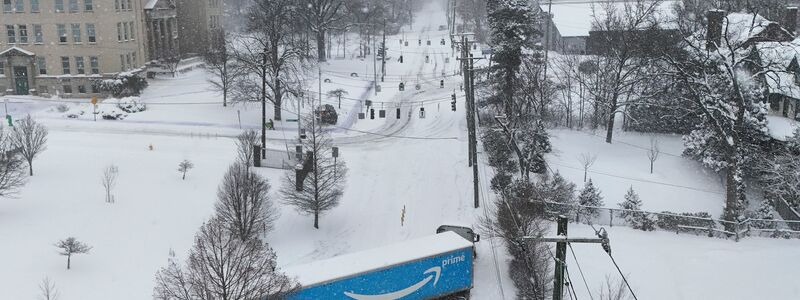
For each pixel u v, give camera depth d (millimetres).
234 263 23578
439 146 60344
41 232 36688
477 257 36219
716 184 52031
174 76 90438
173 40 97000
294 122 67812
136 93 78500
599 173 53031
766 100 56625
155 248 35969
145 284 31906
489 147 56469
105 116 66812
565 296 29625
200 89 81250
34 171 47188
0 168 40469
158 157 52562
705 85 45562
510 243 34062
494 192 47250
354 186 48438
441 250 31312
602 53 78375
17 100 75562
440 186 49188
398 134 65125
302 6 101625
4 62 77312
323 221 41875
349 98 81562
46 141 54812
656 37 63500
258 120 68000
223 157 53500
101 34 77000
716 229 39312
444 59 116625
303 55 75438
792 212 44156
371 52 123250
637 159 57156
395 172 52344
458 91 87438
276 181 47312
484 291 32750
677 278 32250
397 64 110750
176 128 63906
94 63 78000
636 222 40312
